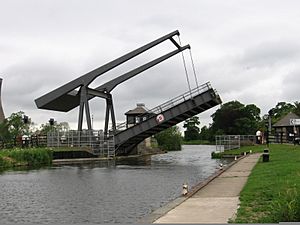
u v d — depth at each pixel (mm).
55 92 50000
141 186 24062
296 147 43094
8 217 14789
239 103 131750
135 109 72312
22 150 43781
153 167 40594
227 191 16359
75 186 24281
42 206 17047
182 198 14492
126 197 19406
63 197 19672
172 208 12578
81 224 12977
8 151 42812
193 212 11867
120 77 55750
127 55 50875
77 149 50531
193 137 182750
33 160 44000
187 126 185375
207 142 171000
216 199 14234
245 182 19406
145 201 18094
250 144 63031
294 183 15328
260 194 14320
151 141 95312
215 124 135875
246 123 125188
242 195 14484
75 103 56406
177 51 52750
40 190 22453
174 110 46875
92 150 52062
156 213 11781
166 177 29781
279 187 15094
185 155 71500
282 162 27406
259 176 20359
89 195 20266
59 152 48469
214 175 23219
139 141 57469
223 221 10461
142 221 10703
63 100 52875
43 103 50031
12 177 30062
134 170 36781
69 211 15789
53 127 85062
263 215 10852
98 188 23203
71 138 52781
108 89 55750
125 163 47469
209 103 46500
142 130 49844
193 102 45812
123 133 51250
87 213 15312
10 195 20531
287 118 72500
